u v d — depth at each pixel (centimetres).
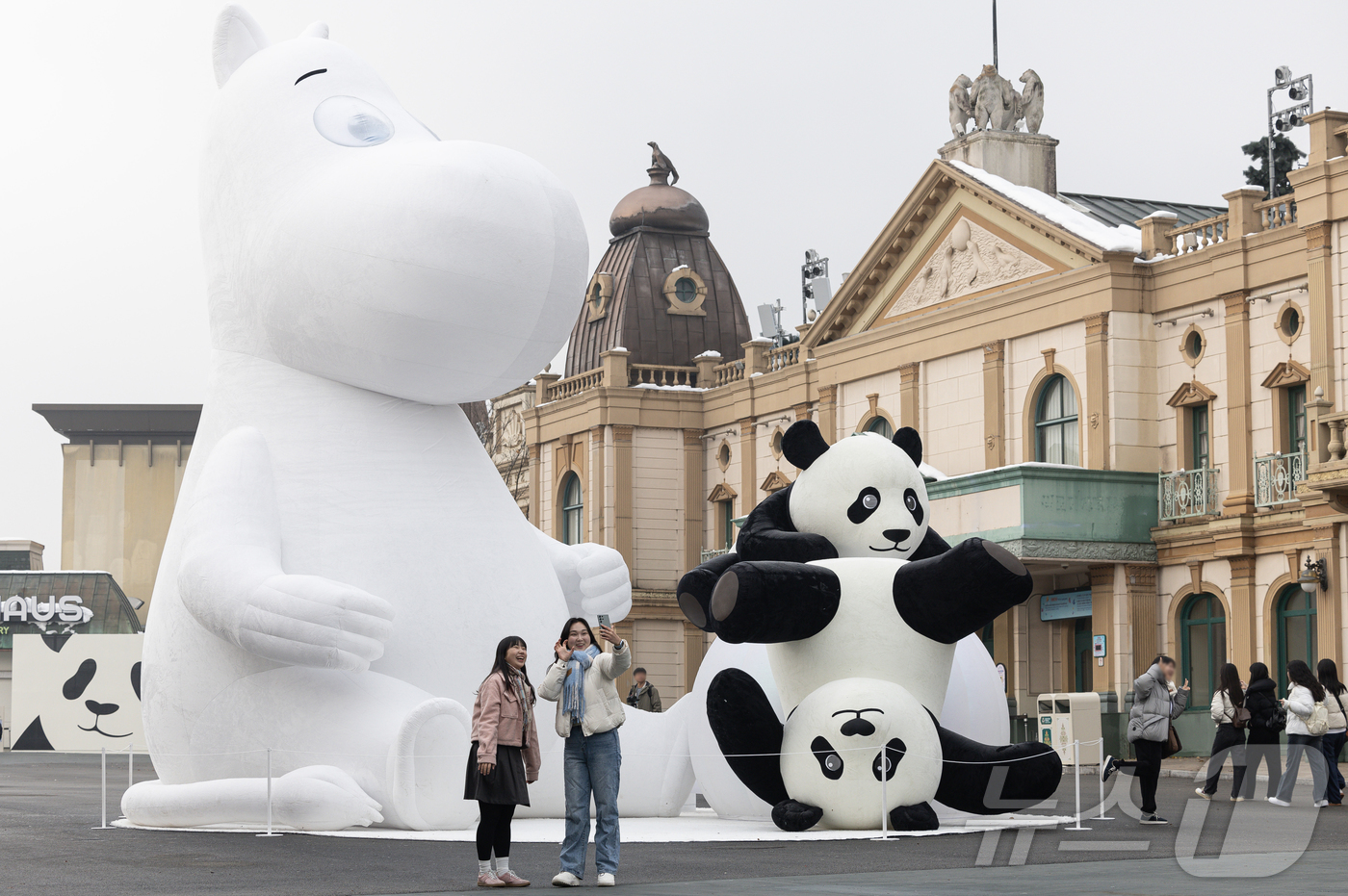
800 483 1451
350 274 1405
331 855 1162
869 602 1373
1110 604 3203
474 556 1459
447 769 1348
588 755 994
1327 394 2916
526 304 1427
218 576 1349
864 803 1344
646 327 4791
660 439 4619
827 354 4034
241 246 1494
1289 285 3025
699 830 1388
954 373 3641
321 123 1495
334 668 1322
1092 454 3272
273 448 1453
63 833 1368
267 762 1364
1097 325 3272
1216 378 3159
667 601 4547
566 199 1466
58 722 4481
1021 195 3519
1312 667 2941
